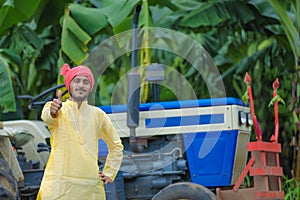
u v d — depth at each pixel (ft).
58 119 16.66
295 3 27.37
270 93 32.50
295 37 27.30
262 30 30.27
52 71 33.55
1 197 17.87
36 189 20.39
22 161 21.07
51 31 32.86
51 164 16.61
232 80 32.50
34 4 27.04
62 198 16.38
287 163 30.63
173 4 30.04
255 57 32.42
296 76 27.71
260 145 18.48
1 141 19.36
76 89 16.80
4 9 27.07
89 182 16.57
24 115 32.99
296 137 27.48
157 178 19.90
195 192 18.25
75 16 26.84
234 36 33.60
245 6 29.19
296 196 25.68
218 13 28.86
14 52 30.42
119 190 19.77
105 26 27.76
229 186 19.58
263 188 18.37
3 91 26.23
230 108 19.51
